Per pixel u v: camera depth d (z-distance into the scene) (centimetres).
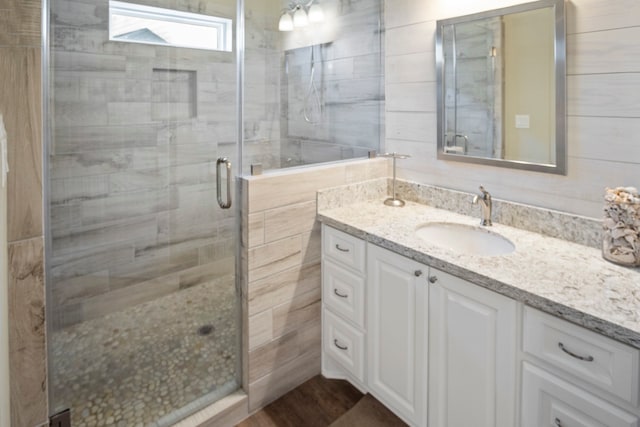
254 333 178
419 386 150
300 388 197
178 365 190
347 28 216
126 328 187
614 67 135
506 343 119
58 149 161
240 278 179
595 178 143
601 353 98
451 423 140
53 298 160
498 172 173
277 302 184
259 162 191
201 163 189
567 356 105
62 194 164
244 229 173
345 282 181
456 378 136
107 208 182
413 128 206
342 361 188
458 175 190
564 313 102
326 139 211
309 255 192
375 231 164
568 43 145
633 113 132
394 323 158
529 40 155
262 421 177
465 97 180
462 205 188
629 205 124
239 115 187
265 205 174
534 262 131
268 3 196
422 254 141
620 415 96
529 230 163
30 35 109
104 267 181
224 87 190
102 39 172
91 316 176
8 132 108
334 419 178
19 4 107
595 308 100
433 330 142
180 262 198
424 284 143
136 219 190
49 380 155
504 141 168
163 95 195
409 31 202
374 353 170
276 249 180
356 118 225
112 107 179
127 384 179
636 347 91
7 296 106
